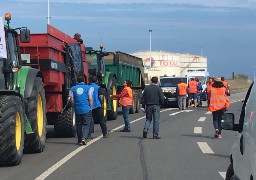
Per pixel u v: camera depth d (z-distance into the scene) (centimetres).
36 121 1245
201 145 1452
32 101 1237
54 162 1137
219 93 1625
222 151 1327
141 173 1005
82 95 1461
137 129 1980
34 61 1459
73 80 1705
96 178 952
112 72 2659
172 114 2858
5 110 1058
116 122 2345
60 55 1589
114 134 1783
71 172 1013
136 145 1457
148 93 1641
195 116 2684
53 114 1634
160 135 1738
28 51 1458
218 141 1552
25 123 1204
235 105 3988
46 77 1467
